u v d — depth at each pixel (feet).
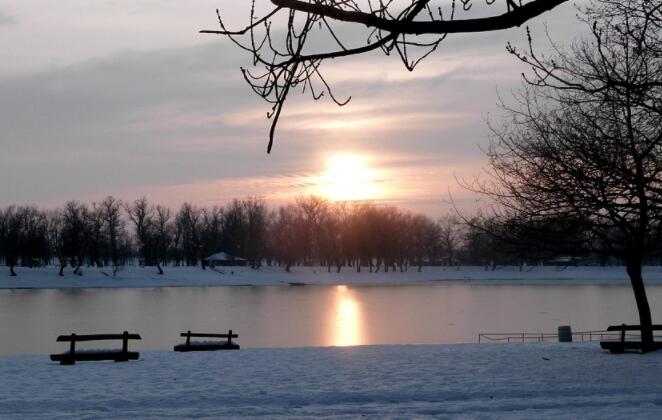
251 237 484.33
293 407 50.42
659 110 34.09
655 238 55.93
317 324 194.29
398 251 518.37
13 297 301.63
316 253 536.42
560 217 61.11
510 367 67.62
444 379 60.80
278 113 16.66
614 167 42.34
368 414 46.16
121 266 437.58
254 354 82.02
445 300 289.94
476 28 16.26
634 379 59.21
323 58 16.70
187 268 447.42
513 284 427.74
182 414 47.55
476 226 70.33
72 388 58.80
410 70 16.80
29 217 432.66
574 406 48.16
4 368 71.82
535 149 67.87
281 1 16.06
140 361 76.69
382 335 167.94
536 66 27.40
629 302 270.26
